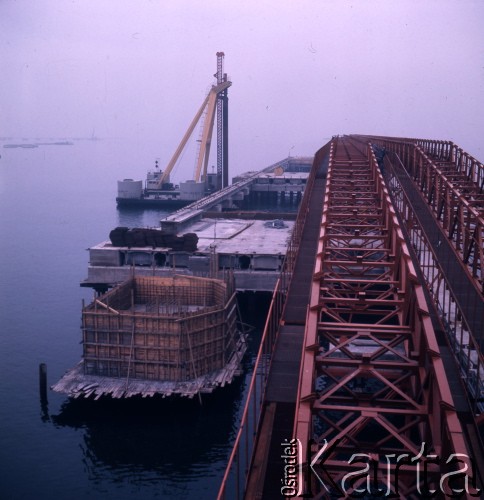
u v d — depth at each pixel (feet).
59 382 146.92
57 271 304.71
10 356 183.52
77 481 120.47
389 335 57.21
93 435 136.56
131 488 118.62
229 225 292.20
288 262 102.63
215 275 192.34
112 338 148.77
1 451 129.90
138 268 228.02
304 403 42.50
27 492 116.26
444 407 41.75
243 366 171.12
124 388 143.13
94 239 406.00
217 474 122.93
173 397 148.15
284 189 539.29
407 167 161.58
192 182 544.62
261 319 218.18
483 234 76.43
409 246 103.40
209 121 551.59
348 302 62.64
